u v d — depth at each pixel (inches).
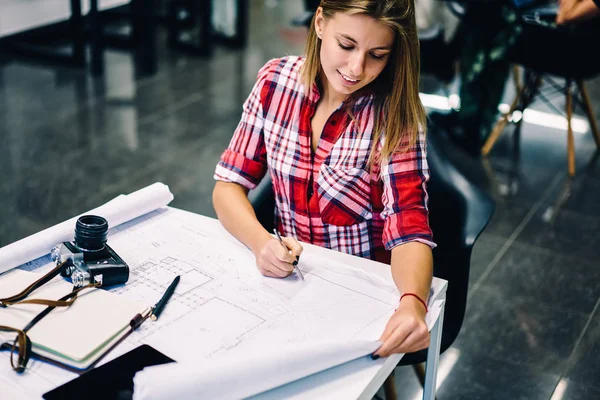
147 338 46.8
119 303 48.8
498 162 149.3
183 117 167.2
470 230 67.6
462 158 149.6
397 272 54.8
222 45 219.9
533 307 105.7
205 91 183.8
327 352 44.5
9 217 121.3
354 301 52.0
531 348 97.0
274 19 251.1
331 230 64.6
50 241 55.0
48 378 42.9
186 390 40.8
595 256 119.2
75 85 181.3
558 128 165.2
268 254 54.4
